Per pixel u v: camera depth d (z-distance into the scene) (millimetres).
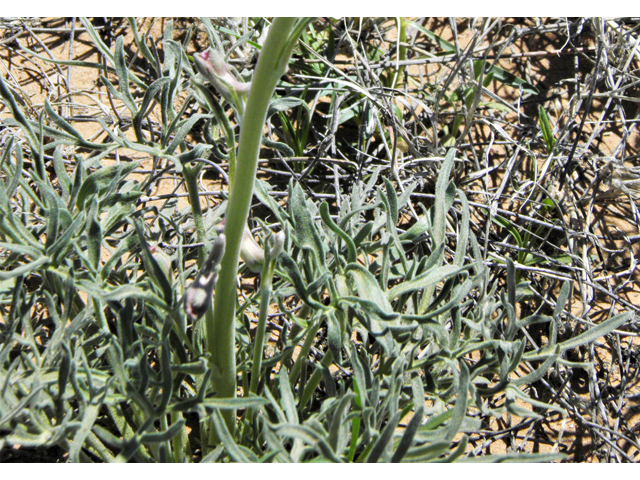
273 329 2189
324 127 2812
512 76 2848
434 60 2732
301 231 1456
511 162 2551
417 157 2561
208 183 2590
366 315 1367
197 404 1217
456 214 2436
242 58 2643
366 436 1289
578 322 2258
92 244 1354
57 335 1319
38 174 1547
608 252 2553
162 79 1619
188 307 1081
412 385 1354
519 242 2400
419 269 1532
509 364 1502
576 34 2863
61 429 1155
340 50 2955
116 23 2971
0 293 1478
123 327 1316
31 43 2898
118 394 1260
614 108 2752
